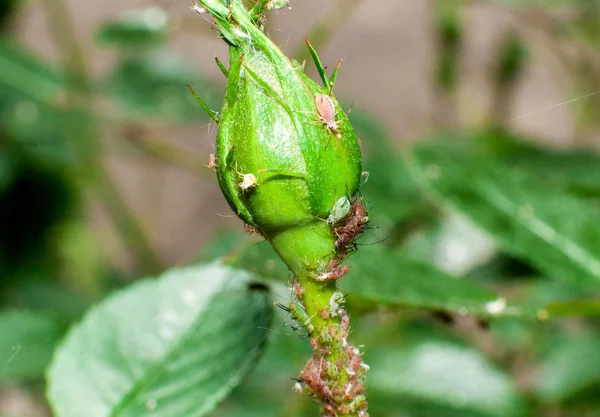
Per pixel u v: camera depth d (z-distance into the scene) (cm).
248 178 13
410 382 22
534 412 24
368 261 16
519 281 26
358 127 30
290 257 14
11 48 33
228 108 13
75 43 36
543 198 18
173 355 16
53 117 33
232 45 13
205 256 22
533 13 36
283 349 19
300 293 14
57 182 40
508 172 18
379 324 22
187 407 15
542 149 26
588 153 25
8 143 36
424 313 16
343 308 14
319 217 14
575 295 26
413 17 74
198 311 16
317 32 31
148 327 16
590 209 18
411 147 19
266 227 14
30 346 18
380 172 24
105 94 33
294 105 13
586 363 25
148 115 33
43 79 33
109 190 41
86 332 16
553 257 17
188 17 29
